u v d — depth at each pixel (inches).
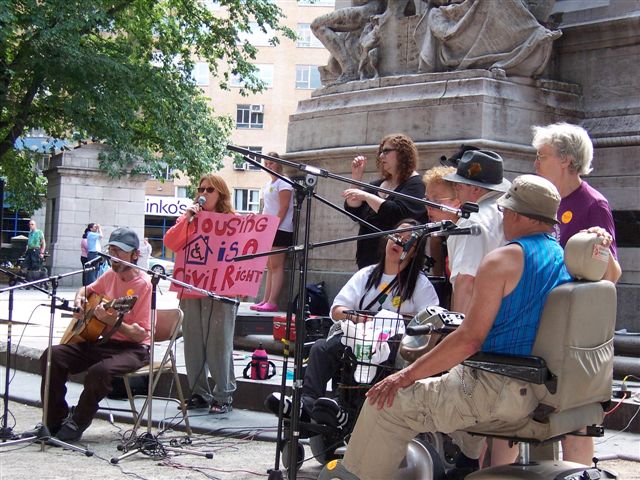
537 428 157.1
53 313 262.2
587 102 381.4
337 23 427.8
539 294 156.9
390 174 285.4
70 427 262.7
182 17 1054.4
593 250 157.0
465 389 159.3
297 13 1985.7
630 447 250.4
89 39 997.8
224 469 234.2
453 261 204.4
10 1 816.3
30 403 330.0
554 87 376.5
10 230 1765.5
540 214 163.3
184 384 317.7
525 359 152.8
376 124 386.3
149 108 1001.5
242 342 383.2
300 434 219.6
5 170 1134.4
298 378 196.7
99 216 1334.9
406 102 377.7
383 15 407.2
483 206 204.1
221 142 1059.9
